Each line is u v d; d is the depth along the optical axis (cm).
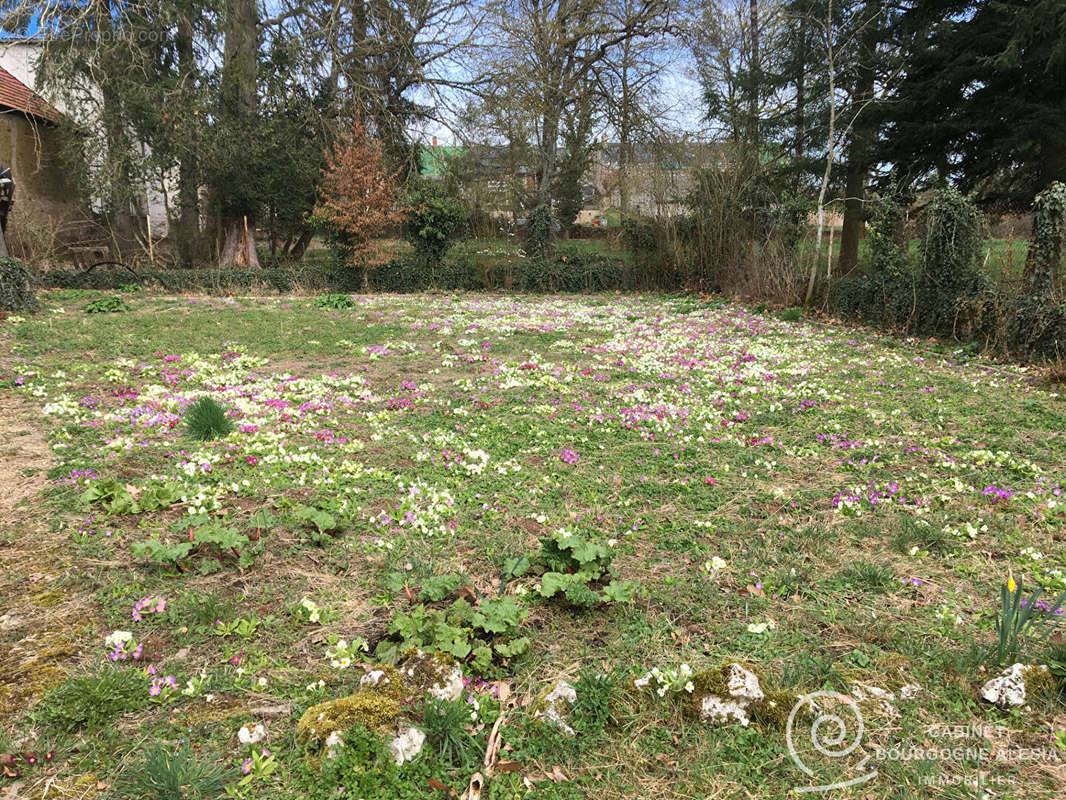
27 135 1955
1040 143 1352
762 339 1091
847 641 291
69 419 570
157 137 1795
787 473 495
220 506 412
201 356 872
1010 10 1271
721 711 242
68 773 213
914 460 518
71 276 1600
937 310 1050
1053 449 542
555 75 2158
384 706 232
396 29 2042
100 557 347
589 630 301
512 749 230
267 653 278
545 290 1973
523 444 551
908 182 1574
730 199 1794
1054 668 256
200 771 213
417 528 393
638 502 441
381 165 1933
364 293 1862
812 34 1722
